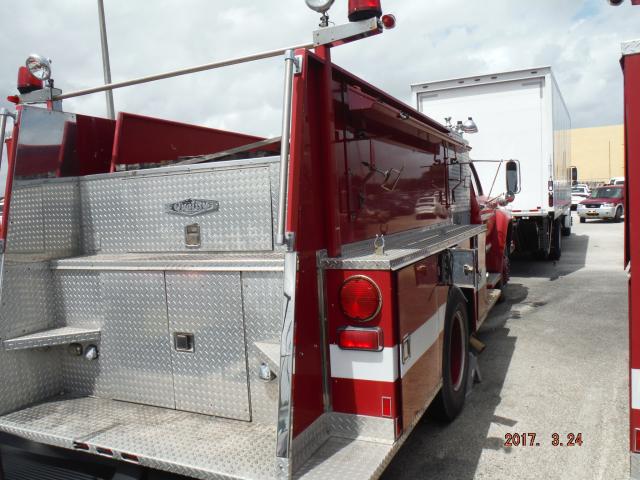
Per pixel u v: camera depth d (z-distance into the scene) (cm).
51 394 323
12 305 308
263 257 274
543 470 337
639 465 241
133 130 366
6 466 295
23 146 321
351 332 261
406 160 422
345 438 266
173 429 267
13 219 310
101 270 308
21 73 361
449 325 377
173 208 306
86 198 337
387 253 288
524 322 702
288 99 234
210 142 452
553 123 1007
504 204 862
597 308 762
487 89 1030
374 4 256
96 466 267
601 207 2331
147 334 296
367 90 338
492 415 419
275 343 260
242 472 223
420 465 346
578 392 459
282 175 230
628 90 237
